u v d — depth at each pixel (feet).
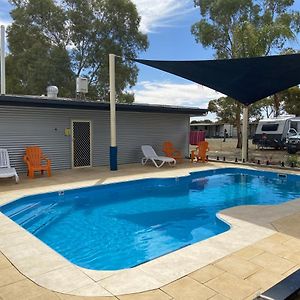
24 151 36.58
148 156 44.01
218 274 11.27
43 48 80.94
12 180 32.07
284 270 11.60
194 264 12.13
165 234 20.10
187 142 55.62
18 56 84.38
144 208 26.37
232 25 68.80
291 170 39.86
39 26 83.61
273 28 50.44
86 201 28.35
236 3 66.80
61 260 12.55
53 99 34.86
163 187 34.14
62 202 27.55
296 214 19.71
